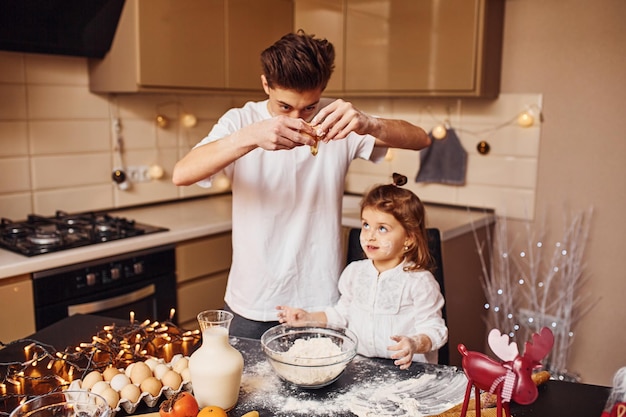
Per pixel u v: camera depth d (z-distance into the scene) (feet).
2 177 8.22
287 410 3.76
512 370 3.15
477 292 9.81
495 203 9.86
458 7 8.70
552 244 9.42
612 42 8.55
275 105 5.27
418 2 9.02
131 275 7.79
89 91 9.04
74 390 3.37
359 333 5.50
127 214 9.48
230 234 9.21
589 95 8.82
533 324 9.61
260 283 5.84
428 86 9.14
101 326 5.08
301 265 5.87
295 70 4.87
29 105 8.39
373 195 5.31
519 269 9.78
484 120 9.78
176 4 8.47
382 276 5.44
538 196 9.45
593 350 9.24
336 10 9.90
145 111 9.81
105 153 9.37
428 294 5.29
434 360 5.37
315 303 5.98
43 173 8.65
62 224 8.11
